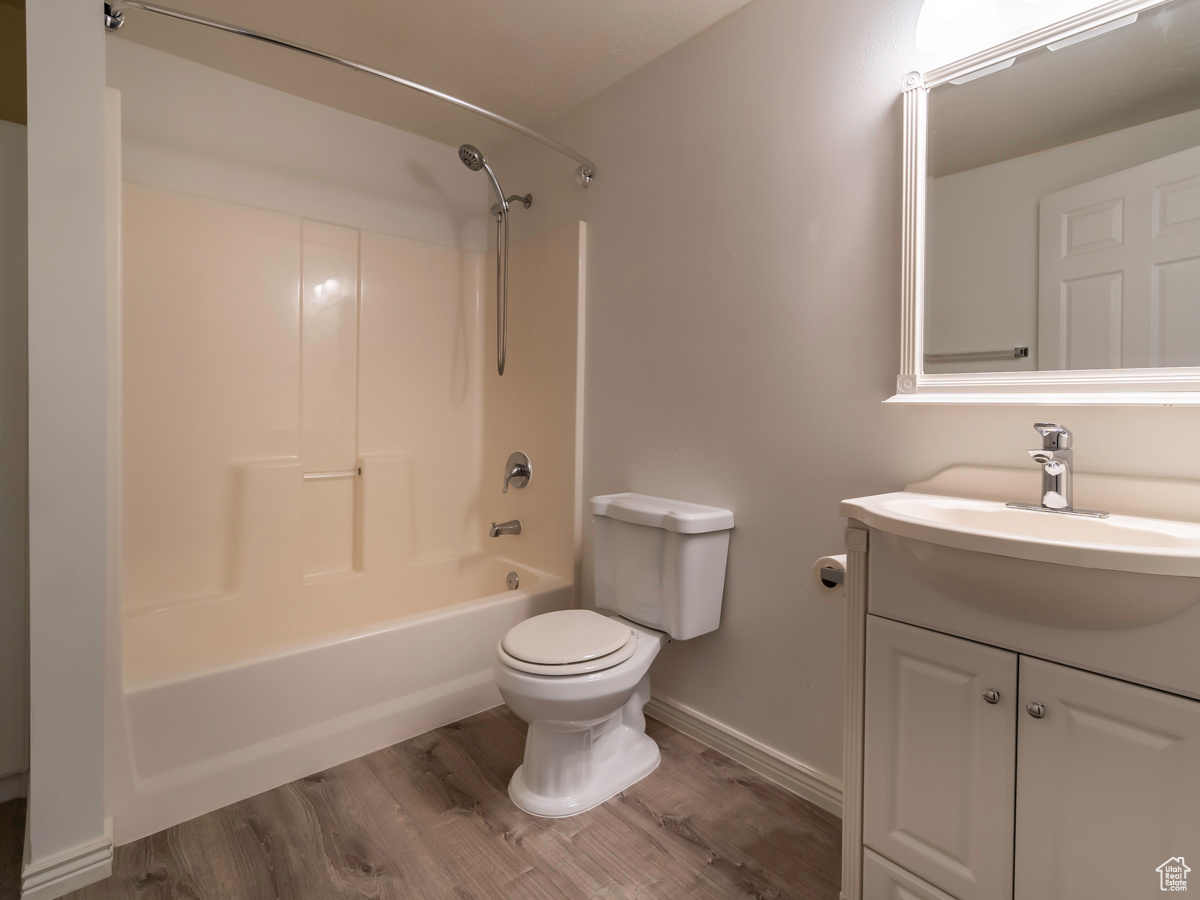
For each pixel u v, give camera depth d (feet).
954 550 3.11
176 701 5.11
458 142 9.02
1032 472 4.18
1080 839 3.04
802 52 5.49
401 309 8.76
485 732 6.63
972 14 4.31
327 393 8.14
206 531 7.25
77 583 4.44
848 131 5.18
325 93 7.67
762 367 5.85
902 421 4.89
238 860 4.73
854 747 3.98
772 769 5.83
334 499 8.24
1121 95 3.90
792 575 5.67
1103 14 3.91
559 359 8.07
